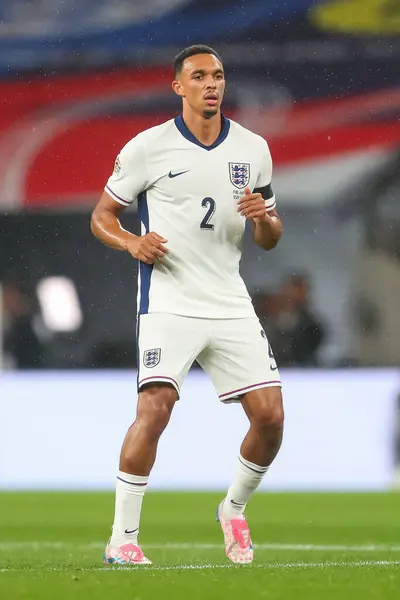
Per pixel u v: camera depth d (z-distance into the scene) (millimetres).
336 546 23531
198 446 40906
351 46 53188
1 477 41312
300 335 49688
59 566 17547
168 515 32562
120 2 53656
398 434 40969
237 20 53281
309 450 41000
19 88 53375
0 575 15266
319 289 52031
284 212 53188
